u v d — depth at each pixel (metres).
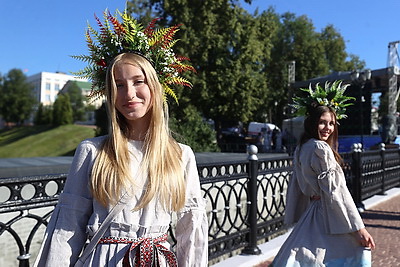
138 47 1.43
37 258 1.21
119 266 1.19
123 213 1.25
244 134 26.91
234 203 4.52
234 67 20.52
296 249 2.39
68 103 45.66
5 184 1.95
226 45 20.69
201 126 13.48
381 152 8.27
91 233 1.24
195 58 20.08
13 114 64.12
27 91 65.56
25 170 4.04
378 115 26.00
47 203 2.13
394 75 18.06
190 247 1.34
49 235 1.22
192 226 1.35
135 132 1.40
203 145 13.03
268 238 4.45
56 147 33.91
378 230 5.29
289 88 21.83
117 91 1.34
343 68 35.72
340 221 2.27
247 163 3.93
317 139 2.57
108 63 1.44
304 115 2.84
